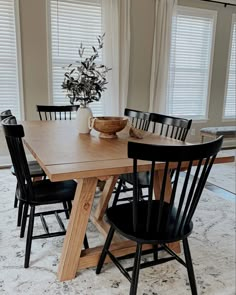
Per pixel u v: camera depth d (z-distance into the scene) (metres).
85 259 1.81
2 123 1.87
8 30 3.96
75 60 4.42
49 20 4.13
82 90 2.28
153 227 1.53
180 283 1.77
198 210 2.82
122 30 4.52
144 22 4.72
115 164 1.52
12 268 1.88
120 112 4.76
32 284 1.73
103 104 4.66
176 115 5.45
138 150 1.32
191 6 5.07
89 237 2.29
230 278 1.83
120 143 2.05
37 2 4.02
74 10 4.27
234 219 2.66
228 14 5.41
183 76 5.36
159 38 4.82
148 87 5.00
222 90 5.75
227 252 2.13
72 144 1.99
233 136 4.83
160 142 2.12
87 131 2.38
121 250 1.89
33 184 2.11
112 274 1.83
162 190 1.43
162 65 4.94
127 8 4.48
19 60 4.07
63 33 4.28
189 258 1.58
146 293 1.68
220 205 2.96
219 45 5.49
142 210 1.72
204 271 1.90
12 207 2.80
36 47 4.14
